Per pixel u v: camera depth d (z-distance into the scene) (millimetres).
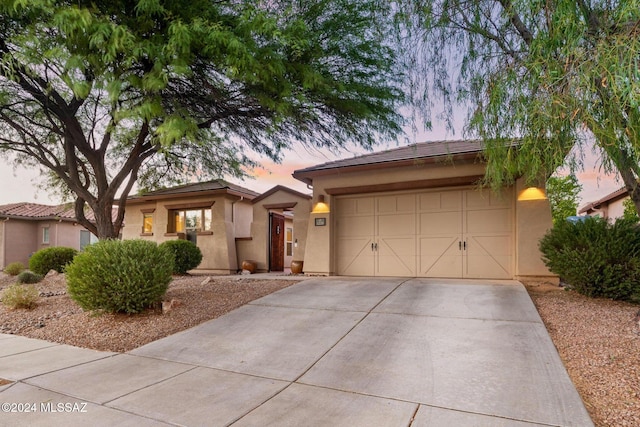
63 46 5203
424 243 10000
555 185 14594
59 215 20312
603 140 3553
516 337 4789
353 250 10844
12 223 20234
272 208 13914
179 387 3781
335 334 5270
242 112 8078
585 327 5070
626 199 13344
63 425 3025
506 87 4227
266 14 5598
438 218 9891
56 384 3867
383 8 6227
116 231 9719
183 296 7609
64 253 13672
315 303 6957
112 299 6219
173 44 5016
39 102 7941
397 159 9820
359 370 4098
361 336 5133
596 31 3631
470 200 9570
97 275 6289
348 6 6391
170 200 15422
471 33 5531
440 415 3094
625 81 3102
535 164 4277
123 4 5500
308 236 11180
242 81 6516
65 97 6941
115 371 4238
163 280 6695
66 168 9648
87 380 3973
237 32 5559
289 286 8633
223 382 3896
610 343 4441
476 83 5094
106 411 3264
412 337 4992
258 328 5703
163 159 11281
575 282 6836
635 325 5000
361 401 3391
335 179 10945
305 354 4621
